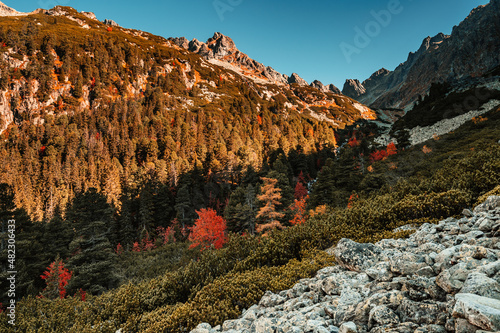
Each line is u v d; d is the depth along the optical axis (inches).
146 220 2162.9
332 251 334.6
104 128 4756.4
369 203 518.0
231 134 4559.5
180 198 2230.6
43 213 2655.0
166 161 3580.2
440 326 123.7
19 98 5044.3
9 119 4926.2
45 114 5017.2
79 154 4008.4
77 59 5999.0
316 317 177.6
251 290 271.4
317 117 7628.0
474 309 106.6
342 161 1683.1
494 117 2022.6
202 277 360.8
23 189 2859.3
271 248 374.9
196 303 275.6
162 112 5319.9
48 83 5290.4
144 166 3486.7
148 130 4532.5
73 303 550.0
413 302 145.3
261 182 2262.6
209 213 1259.2
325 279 228.2
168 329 257.8
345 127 6939.0
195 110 5930.1
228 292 278.5
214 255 409.7
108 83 5959.6
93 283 976.9
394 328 133.5
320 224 426.3
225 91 7426.2
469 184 399.2
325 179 1568.7
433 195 385.4
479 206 316.8
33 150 4013.3
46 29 6840.6
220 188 2888.8
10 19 7268.7
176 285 358.3
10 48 5556.1
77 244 1072.2
